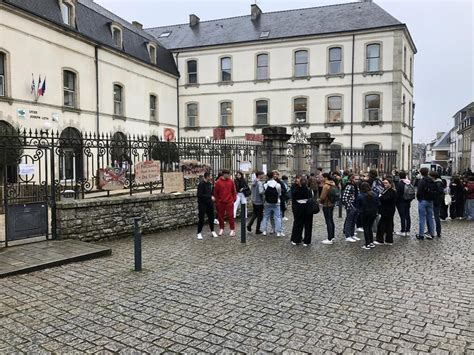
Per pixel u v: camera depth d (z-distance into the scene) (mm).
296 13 35781
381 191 10820
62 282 6695
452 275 7262
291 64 33344
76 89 23828
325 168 20188
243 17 37906
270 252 9023
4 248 8406
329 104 32562
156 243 9898
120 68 28141
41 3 21344
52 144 9367
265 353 4383
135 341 4652
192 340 4680
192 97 36406
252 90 34625
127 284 6637
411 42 34406
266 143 16438
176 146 12312
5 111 18906
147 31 41094
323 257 8586
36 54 20734
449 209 16688
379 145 31141
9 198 8797
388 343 4609
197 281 6832
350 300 5957
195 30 38656
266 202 11148
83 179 10000
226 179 11109
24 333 4844
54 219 9320
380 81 30844
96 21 26266
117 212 10383
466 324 5125
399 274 7312
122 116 28297
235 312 5488
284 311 5531
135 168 11047
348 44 31625
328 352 4398
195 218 12805
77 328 4980
